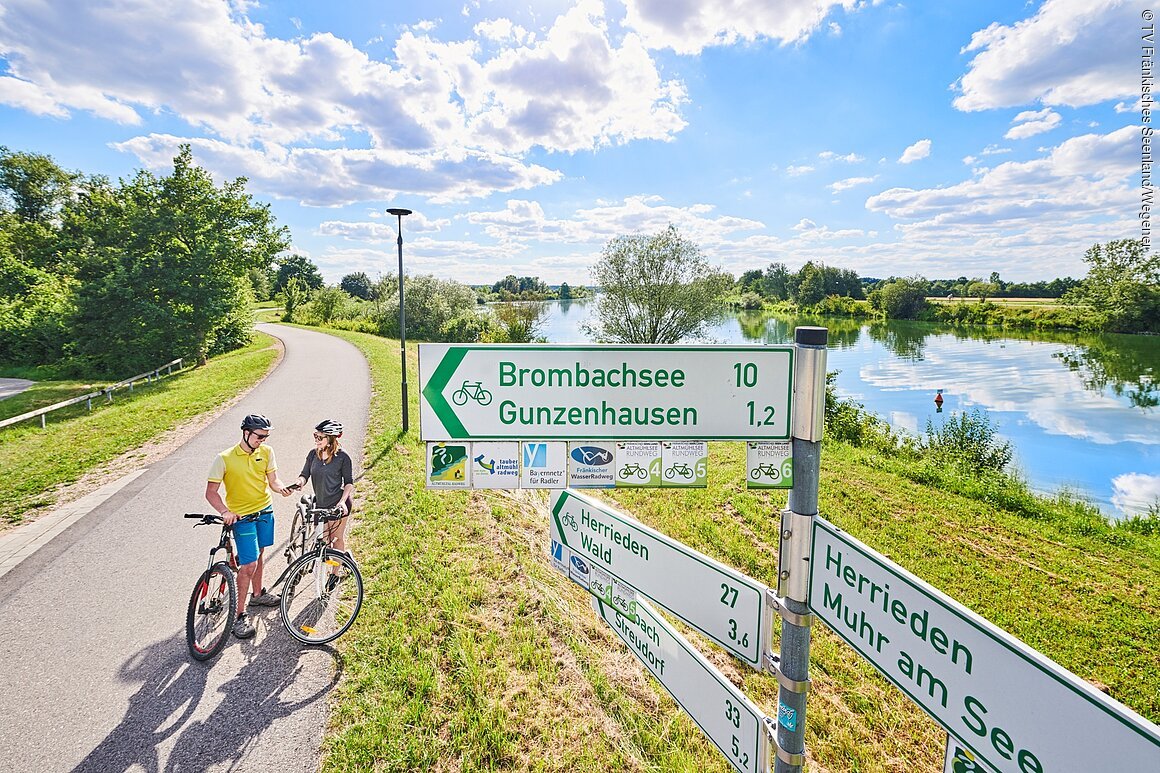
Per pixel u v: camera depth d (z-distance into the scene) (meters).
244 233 32.38
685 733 4.30
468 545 6.86
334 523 5.62
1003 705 1.27
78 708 4.24
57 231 41.25
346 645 4.90
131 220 28.66
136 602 5.80
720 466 13.34
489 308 50.69
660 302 38.94
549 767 3.73
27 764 3.74
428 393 2.22
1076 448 23.91
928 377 41.16
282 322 65.19
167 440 12.47
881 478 13.36
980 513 11.20
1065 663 6.56
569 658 4.92
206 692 4.39
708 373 2.02
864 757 4.82
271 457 5.33
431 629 5.10
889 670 1.63
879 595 1.63
